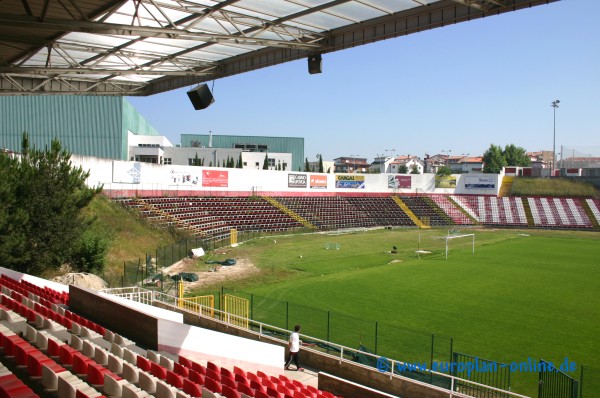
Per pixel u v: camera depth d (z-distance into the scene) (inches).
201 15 808.3
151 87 1343.5
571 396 532.7
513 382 655.1
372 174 3513.8
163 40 936.9
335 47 880.3
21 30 774.5
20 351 451.8
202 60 1099.9
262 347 671.1
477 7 613.9
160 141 3846.0
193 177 2596.0
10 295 725.9
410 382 594.2
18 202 1061.1
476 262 1723.7
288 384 558.3
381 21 783.7
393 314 1014.4
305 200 3154.5
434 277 1433.3
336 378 549.6
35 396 357.7
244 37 797.2
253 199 2869.1
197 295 1126.4
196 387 440.8
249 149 4589.1
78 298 736.3
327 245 2100.1
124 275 1167.0
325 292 1212.5
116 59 1087.0
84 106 2832.2
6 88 1158.3
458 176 3725.4
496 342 840.9
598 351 800.9
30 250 1051.3
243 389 480.1
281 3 741.3
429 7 708.7
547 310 1064.8
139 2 700.7
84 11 682.8
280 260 1697.8
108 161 2111.2
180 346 601.3
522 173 4052.7
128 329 632.4
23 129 2755.9
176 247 1670.8
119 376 467.2
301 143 4675.2
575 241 2470.5
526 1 589.0
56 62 1116.5
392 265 1638.8
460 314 1023.6
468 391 613.0
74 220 1131.9
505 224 3339.1
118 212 1815.9
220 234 2237.9
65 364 477.7
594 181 3602.4
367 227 3046.3
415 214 3390.7
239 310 972.6
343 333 864.3
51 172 1106.1
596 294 1229.7
